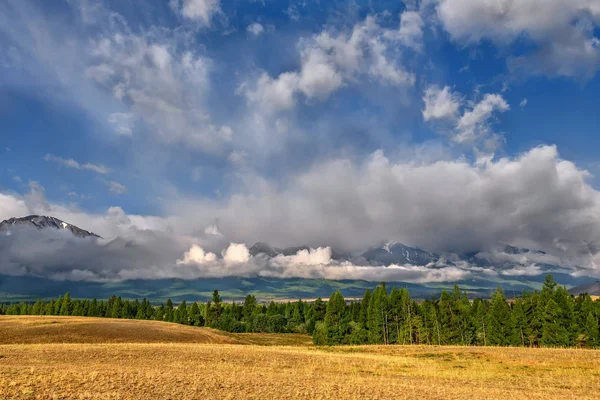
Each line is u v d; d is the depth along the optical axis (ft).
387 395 81.05
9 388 66.44
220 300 579.89
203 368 110.11
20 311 554.05
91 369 94.68
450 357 158.71
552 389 96.89
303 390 81.61
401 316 380.99
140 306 627.05
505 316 317.83
